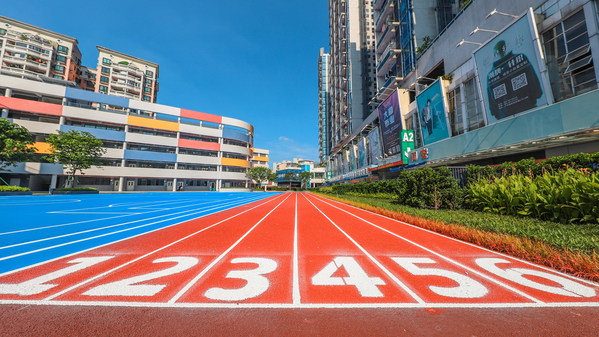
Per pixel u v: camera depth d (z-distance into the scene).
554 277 3.61
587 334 2.21
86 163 33.38
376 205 14.20
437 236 6.65
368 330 2.31
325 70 106.44
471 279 3.56
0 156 27.27
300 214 12.18
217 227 8.14
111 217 10.65
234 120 59.38
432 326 2.37
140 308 2.70
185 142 51.34
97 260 4.43
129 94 62.81
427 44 27.02
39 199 21.80
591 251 4.11
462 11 20.08
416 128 26.64
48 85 39.25
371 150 38.91
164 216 11.16
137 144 47.22
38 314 2.55
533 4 14.04
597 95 10.15
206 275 3.71
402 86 31.77
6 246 5.48
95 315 2.54
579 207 6.28
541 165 9.90
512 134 14.17
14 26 47.78
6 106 35.78
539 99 12.97
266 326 2.37
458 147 18.81
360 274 3.76
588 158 8.41
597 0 11.03
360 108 56.59
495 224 6.64
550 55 13.05
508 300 2.90
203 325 2.37
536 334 2.23
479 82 16.80
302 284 3.39
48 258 4.55
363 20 59.78
